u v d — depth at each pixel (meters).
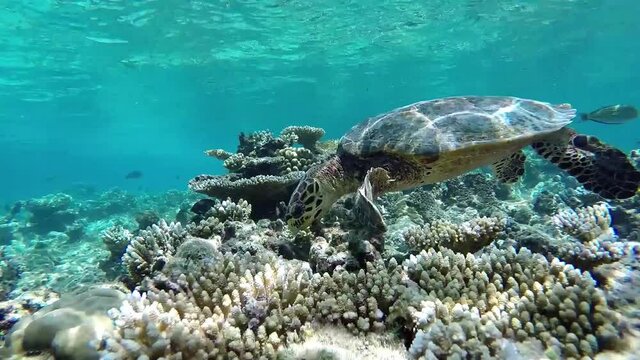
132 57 33.50
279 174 9.04
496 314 3.71
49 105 51.91
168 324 3.51
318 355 3.40
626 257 4.80
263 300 3.97
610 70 61.62
